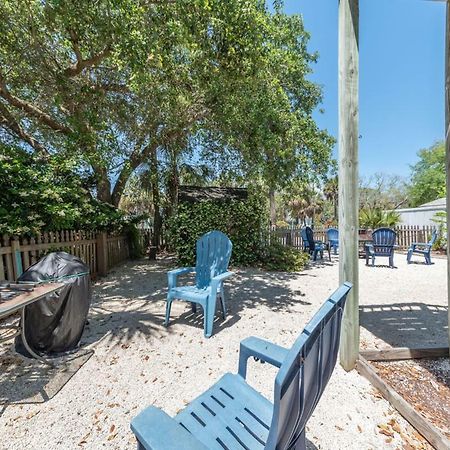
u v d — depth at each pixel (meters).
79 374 2.29
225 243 3.62
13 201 4.17
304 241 9.62
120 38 3.88
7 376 2.24
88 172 6.99
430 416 1.71
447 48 2.13
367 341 2.85
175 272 3.33
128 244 9.23
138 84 4.61
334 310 1.05
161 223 11.58
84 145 5.54
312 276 6.29
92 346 2.78
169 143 8.77
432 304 4.10
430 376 2.15
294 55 6.46
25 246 4.15
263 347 1.54
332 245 10.00
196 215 7.30
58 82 4.88
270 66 5.23
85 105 5.48
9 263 3.83
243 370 1.59
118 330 3.17
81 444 1.58
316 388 1.03
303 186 7.98
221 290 3.53
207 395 1.44
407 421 1.71
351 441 1.58
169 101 5.75
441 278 5.93
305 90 8.73
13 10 3.88
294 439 1.07
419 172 22.12
